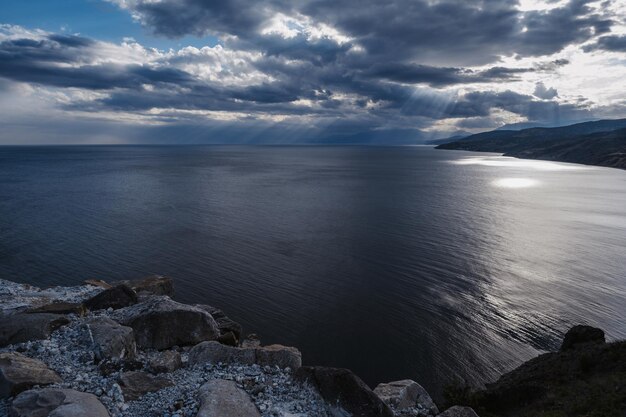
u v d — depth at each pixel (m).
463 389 22.38
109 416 10.02
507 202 100.44
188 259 53.44
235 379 12.66
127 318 16.66
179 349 15.91
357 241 63.06
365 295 42.66
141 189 118.62
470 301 41.31
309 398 11.71
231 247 59.09
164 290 29.34
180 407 10.64
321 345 33.44
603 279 46.91
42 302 19.75
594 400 17.38
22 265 50.03
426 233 68.31
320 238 64.69
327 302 40.94
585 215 83.69
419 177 165.88
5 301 19.25
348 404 11.21
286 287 44.50
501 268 50.75
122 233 66.06
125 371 12.79
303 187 128.88
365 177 164.50
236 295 42.31
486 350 32.81
